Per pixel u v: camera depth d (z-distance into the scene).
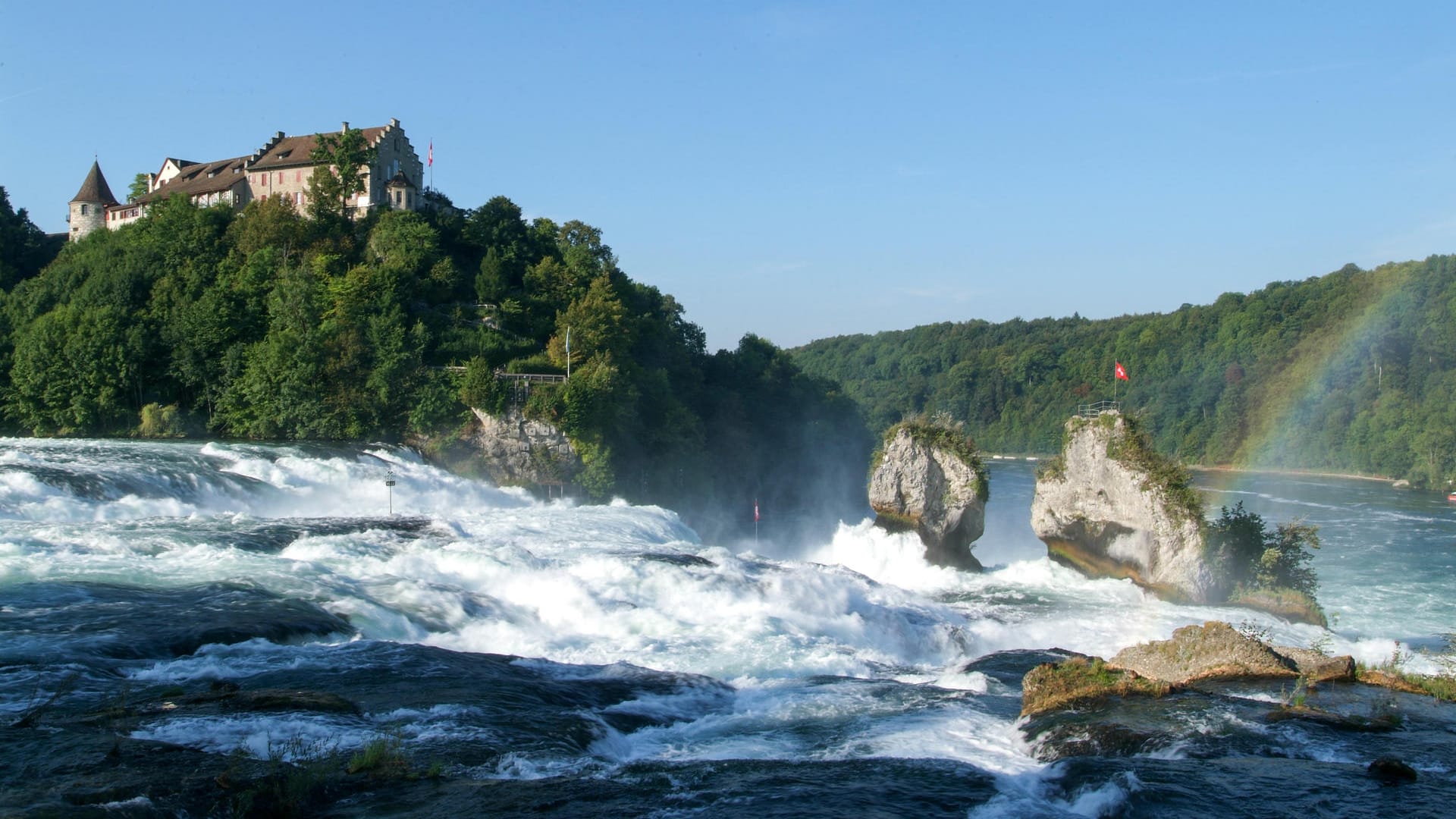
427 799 16.03
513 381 78.94
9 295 94.19
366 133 122.44
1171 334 181.88
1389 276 150.12
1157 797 16.97
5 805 14.43
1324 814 16.44
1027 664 29.47
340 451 64.69
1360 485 117.50
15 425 80.88
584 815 15.65
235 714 19.16
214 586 29.17
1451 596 52.34
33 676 21.06
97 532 36.25
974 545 72.06
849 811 16.14
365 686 22.00
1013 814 16.11
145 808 14.56
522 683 22.77
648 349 115.00
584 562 36.75
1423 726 21.70
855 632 33.12
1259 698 23.73
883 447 52.94
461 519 48.09
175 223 98.56
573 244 121.81
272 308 82.38
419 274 100.75
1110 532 47.19
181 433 78.25
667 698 23.34
